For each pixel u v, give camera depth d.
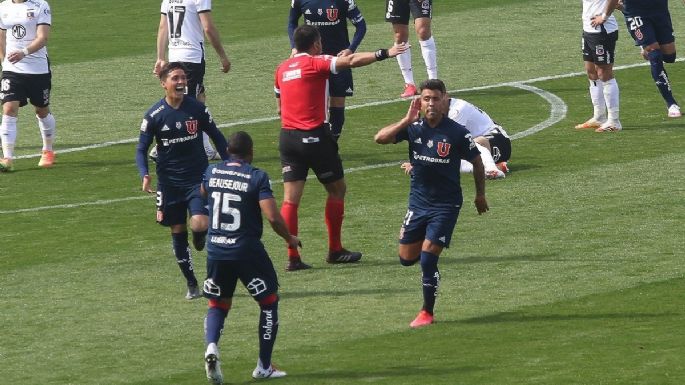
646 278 50.72
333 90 70.69
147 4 125.94
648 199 61.81
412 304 49.16
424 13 87.62
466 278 51.88
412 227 47.03
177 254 50.56
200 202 50.09
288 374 41.28
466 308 48.12
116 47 108.75
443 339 44.34
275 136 78.94
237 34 111.75
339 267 54.50
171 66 50.47
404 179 68.00
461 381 39.28
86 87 94.88
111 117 85.75
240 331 46.84
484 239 56.91
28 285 52.91
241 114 85.06
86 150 77.19
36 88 72.06
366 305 49.25
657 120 78.75
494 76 93.62
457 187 46.59
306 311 48.75
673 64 94.19
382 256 55.69
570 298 48.72
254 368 42.28
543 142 74.44
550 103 84.81
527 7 117.50
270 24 115.50
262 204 41.31
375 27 111.81
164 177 50.53
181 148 50.31
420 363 41.53
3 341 46.38
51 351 45.09
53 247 58.03
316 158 54.12
